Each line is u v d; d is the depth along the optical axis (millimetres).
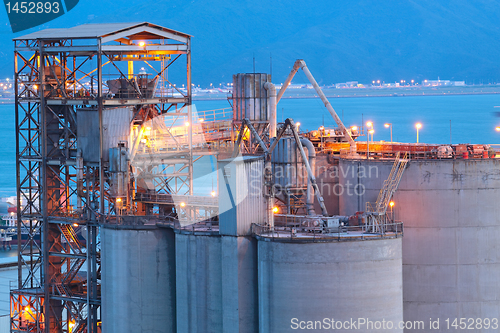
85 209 98062
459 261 90562
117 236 92625
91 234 98250
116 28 99188
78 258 100938
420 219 90500
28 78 101250
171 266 92438
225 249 84250
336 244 78250
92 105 101250
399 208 90875
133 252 92125
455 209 90125
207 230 86875
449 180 89875
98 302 97625
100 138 95812
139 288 92312
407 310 91438
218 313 86125
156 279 92312
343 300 78500
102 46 96750
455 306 90875
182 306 88562
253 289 83812
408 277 91250
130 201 96562
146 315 92438
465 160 89875
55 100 98938
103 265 94750
